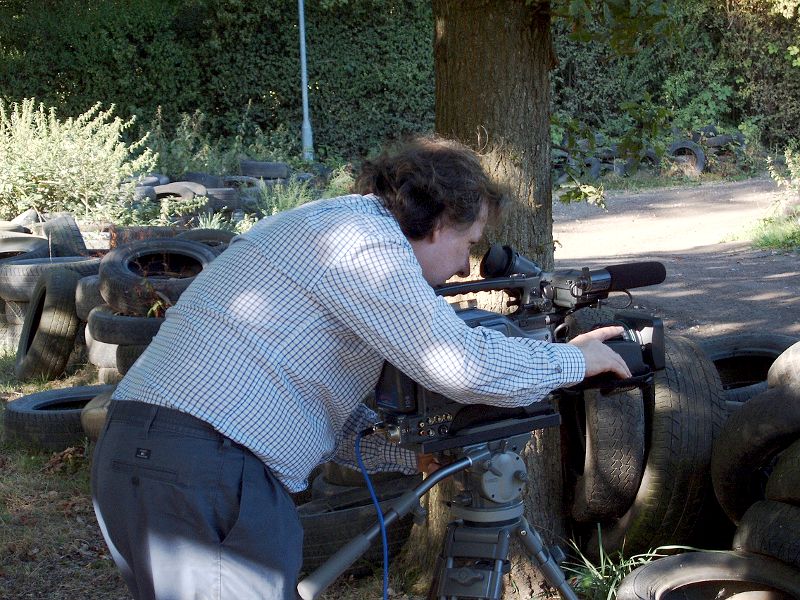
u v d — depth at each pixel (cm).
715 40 2323
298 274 211
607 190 1920
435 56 364
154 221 1152
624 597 309
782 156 2252
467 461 231
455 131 354
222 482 207
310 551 383
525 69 349
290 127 2188
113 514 215
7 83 1961
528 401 220
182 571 209
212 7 2111
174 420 208
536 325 250
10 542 427
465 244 230
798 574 295
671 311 852
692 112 2239
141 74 2064
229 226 1185
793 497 303
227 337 211
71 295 730
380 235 210
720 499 341
